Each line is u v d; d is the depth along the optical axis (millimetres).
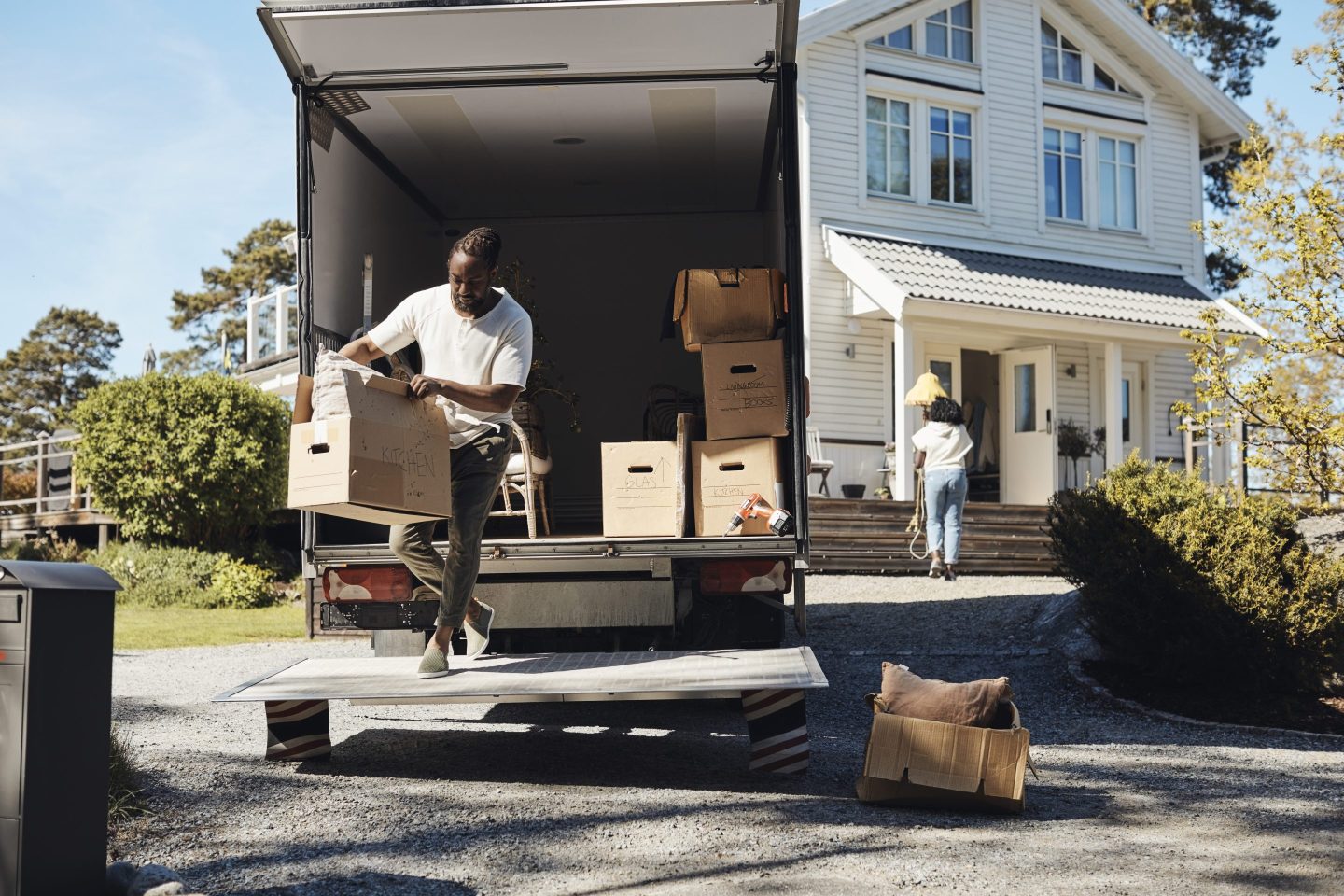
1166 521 6836
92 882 3066
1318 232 8258
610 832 3922
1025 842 3914
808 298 15133
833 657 7918
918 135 16234
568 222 10578
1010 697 4395
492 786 4547
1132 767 5184
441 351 4750
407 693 4465
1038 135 17109
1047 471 16172
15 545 14234
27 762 2885
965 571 12102
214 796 4301
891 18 16031
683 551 5332
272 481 13219
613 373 10617
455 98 7004
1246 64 29641
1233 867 3691
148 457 12688
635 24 5852
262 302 18391
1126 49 17828
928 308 14047
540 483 7293
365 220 7426
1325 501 8344
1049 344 16656
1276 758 5453
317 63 6270
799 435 5523
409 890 3324
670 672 4691
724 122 7730
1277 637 6559
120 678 7188
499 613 5418
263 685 4688
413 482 4402
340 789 4461
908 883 3441
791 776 4781
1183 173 18344
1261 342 8703
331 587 5484
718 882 3422
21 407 50156
